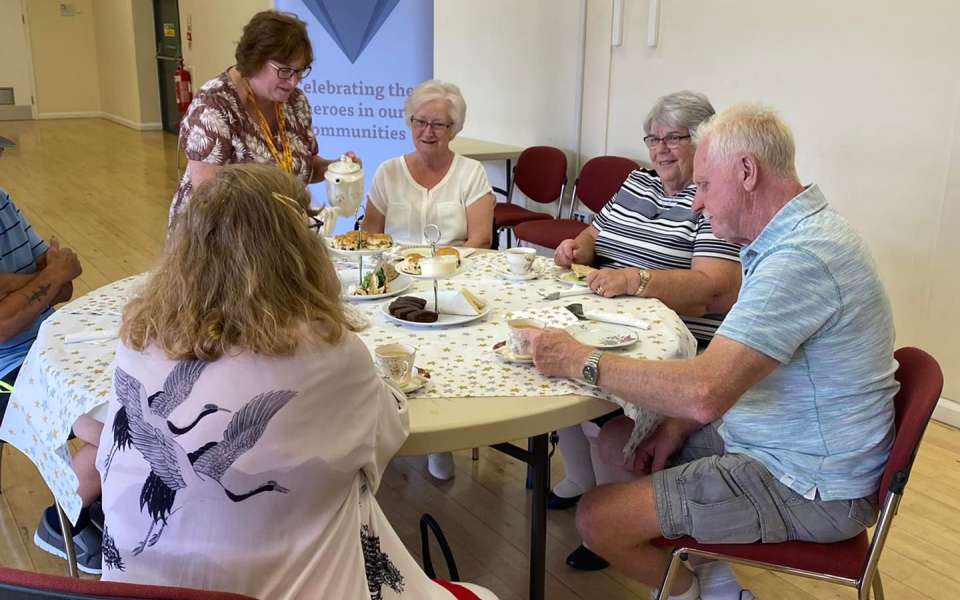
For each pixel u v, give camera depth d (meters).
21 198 6.61
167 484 0.97
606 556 1.56
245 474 0.96
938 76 2.80
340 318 1.06
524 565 2.14
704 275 2.11
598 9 4.23
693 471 1.50
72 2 11.48
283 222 1.02
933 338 2.98
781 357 1.36
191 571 0.97
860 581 1.41
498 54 5.01
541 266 2.30
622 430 1.85
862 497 1.42
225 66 7.80
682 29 3.76
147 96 10.68
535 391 1.44
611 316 1.79
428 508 2.40
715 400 1.36
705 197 1.50
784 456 1.45
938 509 2.41
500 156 4.68
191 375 0.98
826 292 1.36
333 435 1.03
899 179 2.98
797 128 3.32
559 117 4.62
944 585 2.06
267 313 0.98
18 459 2.60
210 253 0.99
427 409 1.36
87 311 1.79
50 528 2.08
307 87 3.89
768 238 1.43
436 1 5.52
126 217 6.06
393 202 2.74
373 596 1.09
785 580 2.10
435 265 1.85
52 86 11.65
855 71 3.06
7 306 1.91
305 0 3.76
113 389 1.04
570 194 4.62
